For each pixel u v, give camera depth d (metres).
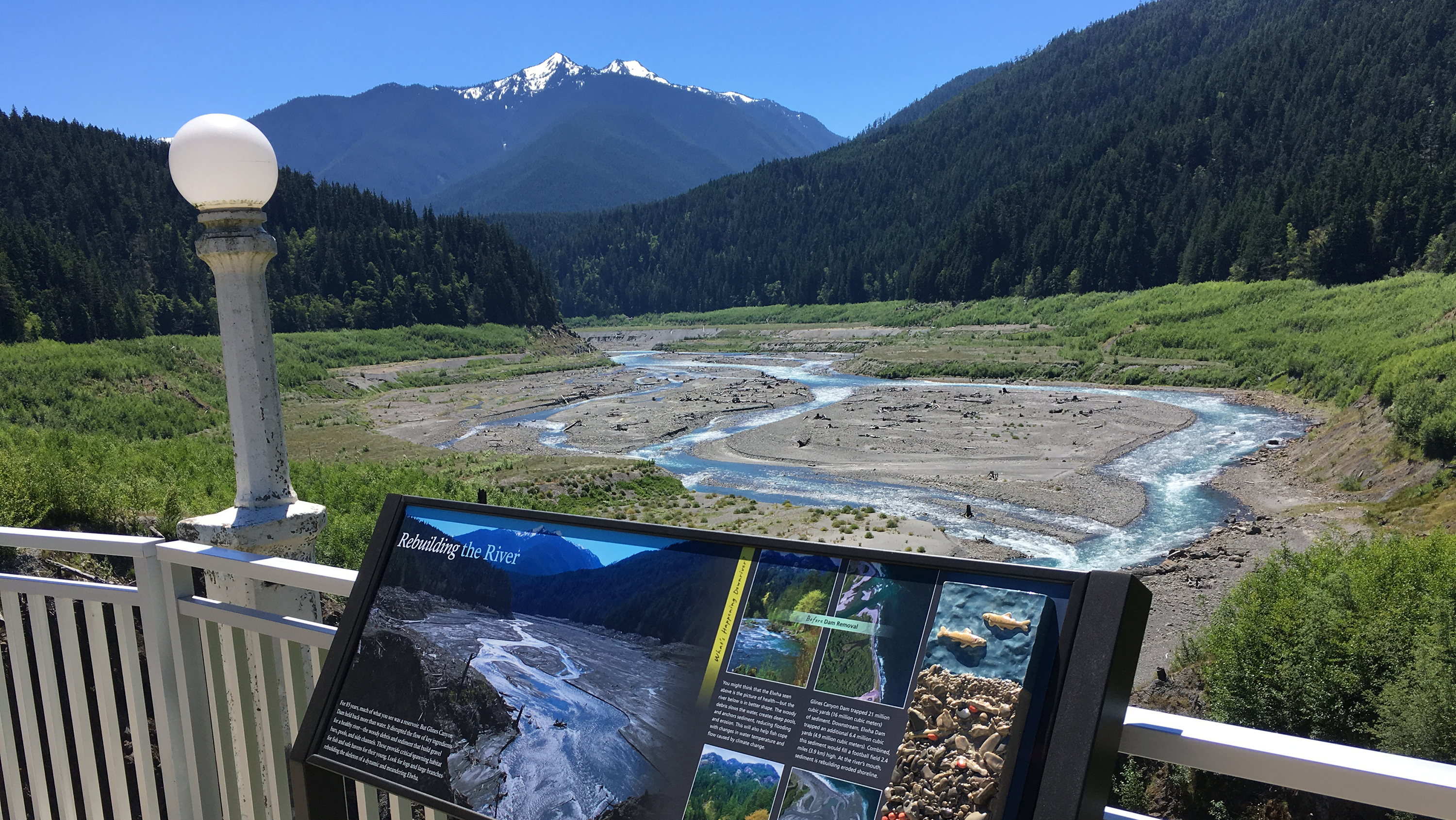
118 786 2.43
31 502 9.23
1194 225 120.06
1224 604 14.92
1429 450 29.55
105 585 2.35
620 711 1.50
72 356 61.62
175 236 115.88
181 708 2.34
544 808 1.50
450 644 1.70
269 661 2.18
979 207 152.50
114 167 124.62
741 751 1.38
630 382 85.75
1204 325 82.12
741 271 198.38
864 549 1.39
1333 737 10.48
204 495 13.27
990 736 1.19
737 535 1.50
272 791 2.25
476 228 144.50
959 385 73.69
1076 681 1.15
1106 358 77.50
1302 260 91.38
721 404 65.38
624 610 1.58
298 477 25.59
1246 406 54.59
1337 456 34.94
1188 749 1.19
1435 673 9.48
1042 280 128.62
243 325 2.70
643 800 1.43
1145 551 26.95
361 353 106.00
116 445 20.83
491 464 43.53
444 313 129.00
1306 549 24.92
